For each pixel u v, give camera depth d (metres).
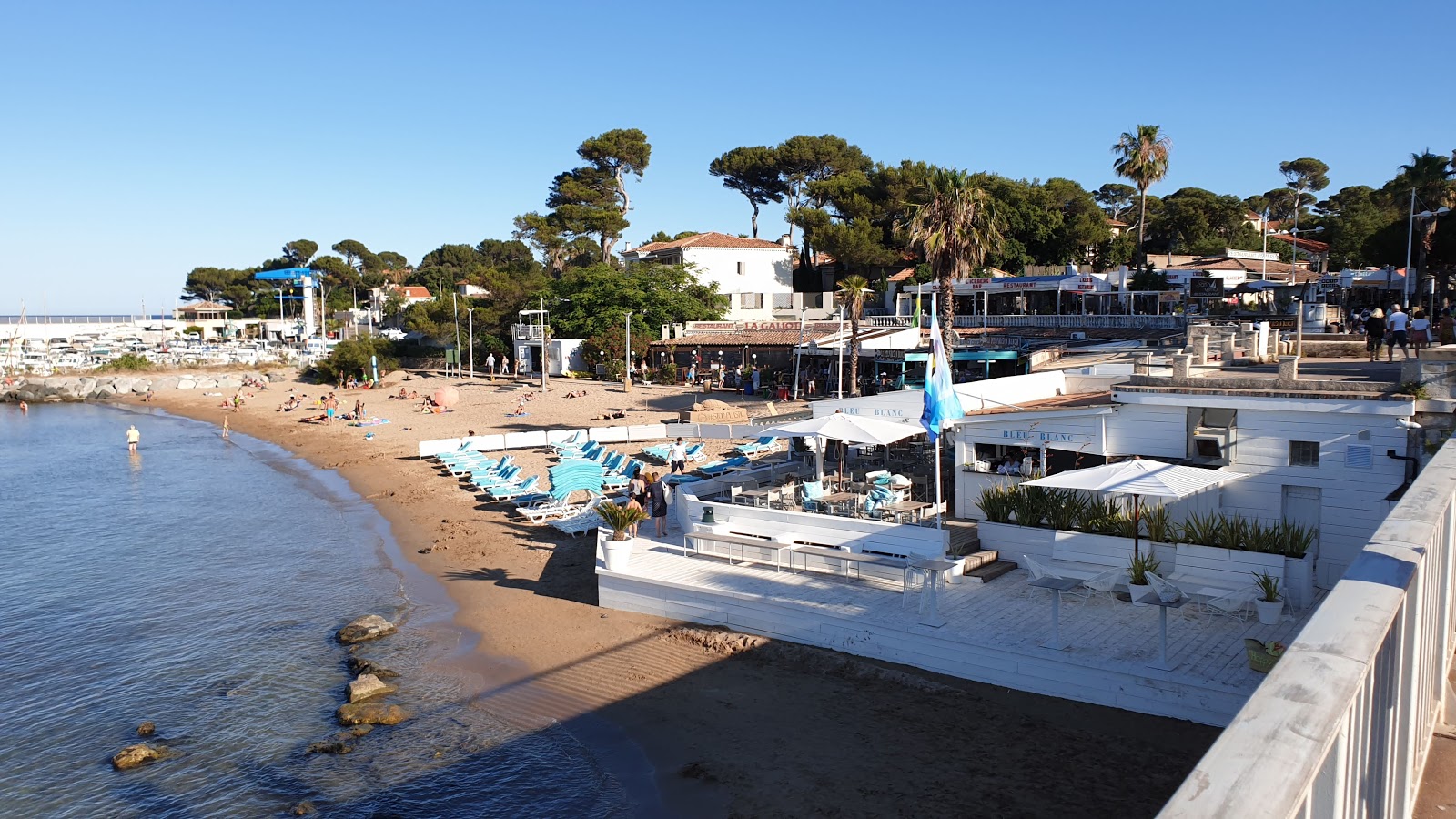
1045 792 11.30
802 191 86.38
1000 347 42.84
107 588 22.53
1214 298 52.28
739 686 14.77
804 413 38.44
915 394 20.64
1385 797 3.23
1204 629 13.98
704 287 73.50
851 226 72.69
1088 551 16.09
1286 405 15.25
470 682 15.81
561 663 16.25
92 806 12.62
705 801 11.84
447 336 83.75
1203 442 16.08
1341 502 15.05
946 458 22.28
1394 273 43.19
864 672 14.69
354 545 25.55
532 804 12.19
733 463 28.56
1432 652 4.66
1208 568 14.77
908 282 69.12
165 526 29.34
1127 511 16.47
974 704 13.42
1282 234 87.62
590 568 21.48
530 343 69.75
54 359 100.19
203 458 45.28
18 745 14.42
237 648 18.11
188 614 20.25
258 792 12.81
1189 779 2.03
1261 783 1.94
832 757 12.52
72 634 19.28
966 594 15.92
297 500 32.78
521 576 21.38
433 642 17.75
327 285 153.25
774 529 18.97
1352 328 38.47
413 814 12.10
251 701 15.70
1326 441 15.09
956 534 17.59
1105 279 52.59
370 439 45.44
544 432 39.03
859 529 17.72
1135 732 12.31
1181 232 78.25
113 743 14.44
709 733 13.45
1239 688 11.91
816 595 16.42
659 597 17.83
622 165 102.12
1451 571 5.34
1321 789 2.37
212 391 83.00
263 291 157.62
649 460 33.34
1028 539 16.91
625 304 68.25
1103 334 43.53
